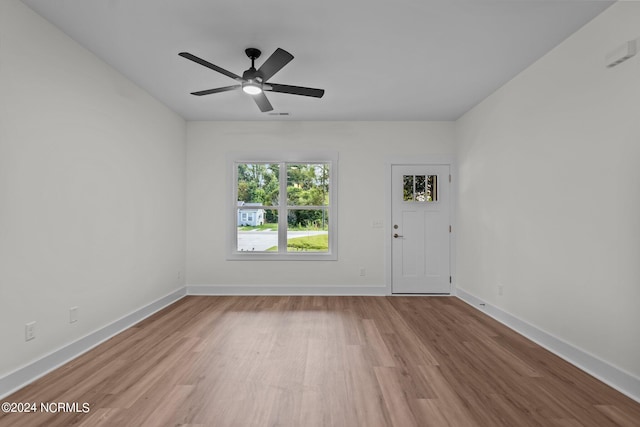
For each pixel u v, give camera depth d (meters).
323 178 5.03
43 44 2.41
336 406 2.00
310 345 2.94
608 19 2.28
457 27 2.53
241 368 2.49
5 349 2.13
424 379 2.33
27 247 2.29
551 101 2.85
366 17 2.41
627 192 2.15
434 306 4.28
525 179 3.21
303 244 5.02
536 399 2.08
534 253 3.08
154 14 2.37
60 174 2.57
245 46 2.80
